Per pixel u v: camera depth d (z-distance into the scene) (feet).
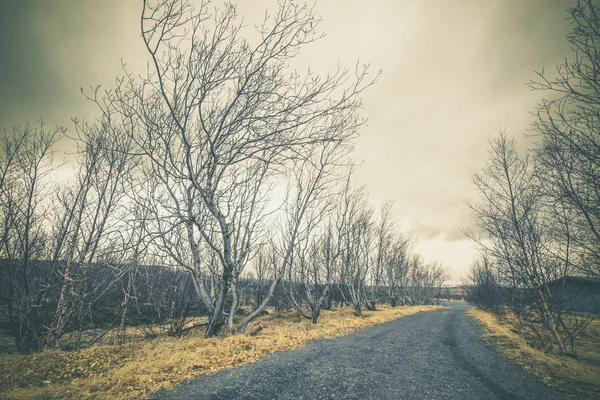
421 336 54.08
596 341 45.91
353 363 31.22
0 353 35.29
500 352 39.99
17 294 39.60
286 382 24.18
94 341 43.96
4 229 39.81
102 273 41.37
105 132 40.63
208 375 25.11
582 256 26.13
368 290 132.98
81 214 40.57
